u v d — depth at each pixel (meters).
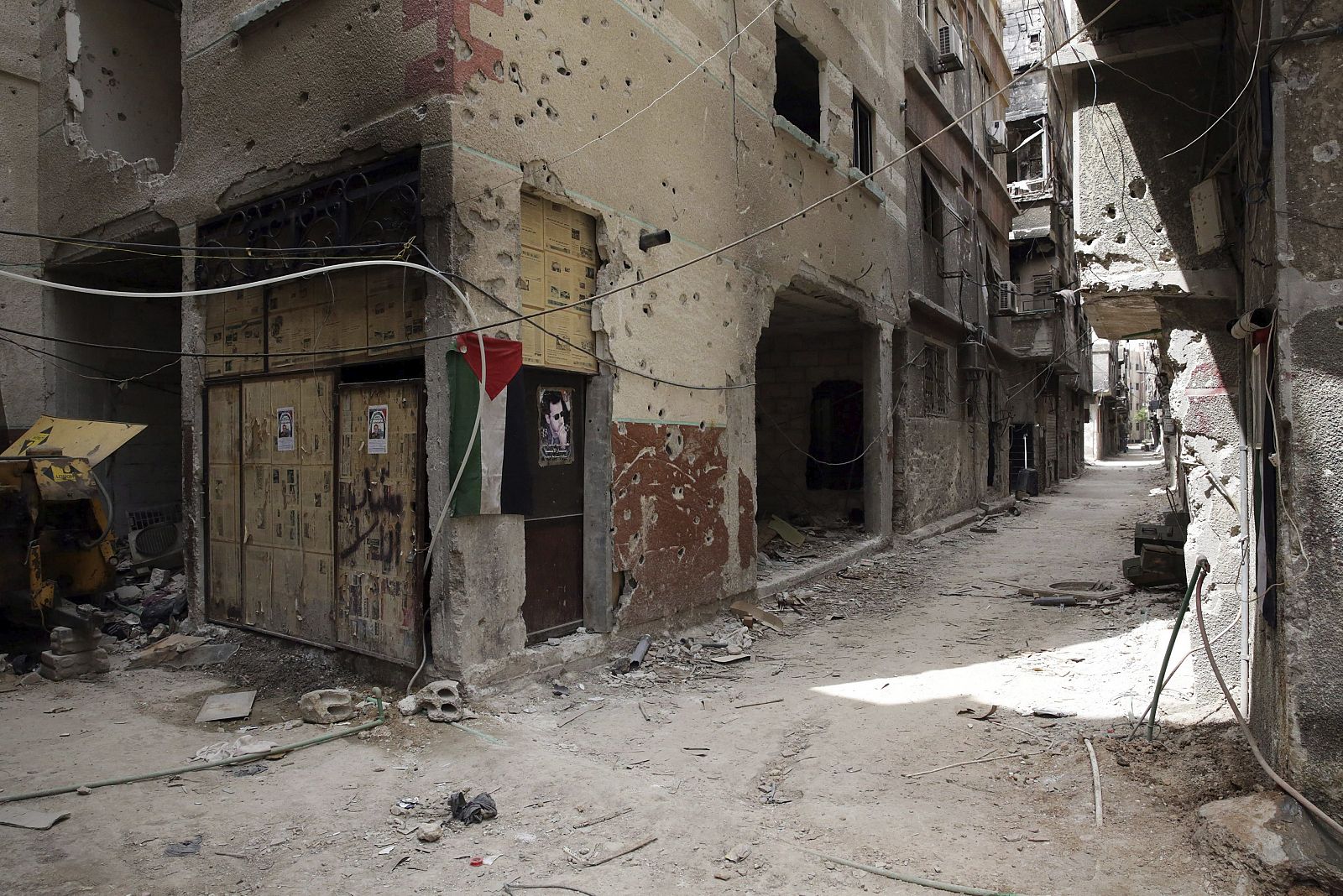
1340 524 3.35
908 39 14.30
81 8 9.08
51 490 6.73
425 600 5.74
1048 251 24.53
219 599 7.52
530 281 6.20
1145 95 5.46
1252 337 4.18
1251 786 3.82
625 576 7.08
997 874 3.52
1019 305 24.50
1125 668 6.39
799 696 6.13
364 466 6.14
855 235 11.83
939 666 6.89
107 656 6.85
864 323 12.39
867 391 12.91
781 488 14.76
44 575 7.20
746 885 3.47
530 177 6.04
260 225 6.90
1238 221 4.89
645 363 7.26
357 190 6.11
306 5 6.49
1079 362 31.50
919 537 14.03
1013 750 4.95
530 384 6.38
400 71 5.76
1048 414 28.22
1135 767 4.52
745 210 8.92
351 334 6.25
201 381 7.66
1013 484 24.22
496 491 5.73
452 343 5.49
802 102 13.32
